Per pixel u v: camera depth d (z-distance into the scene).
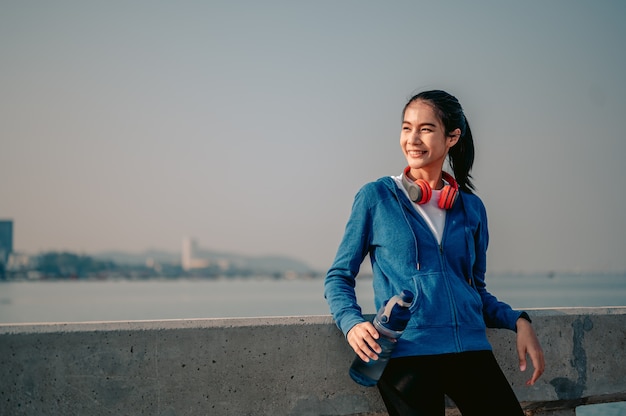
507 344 3.39
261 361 2.96
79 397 2.68
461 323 2.72
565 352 3.53
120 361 2.75
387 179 2.94
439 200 2.86
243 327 2.94
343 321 2.69
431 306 2.70
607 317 3.65
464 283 2.82
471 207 2.98
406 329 2.70
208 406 2.86
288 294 118.44
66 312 43.06
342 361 3.10
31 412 2.62
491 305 2.98
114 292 151.25
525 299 44.28
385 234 2.81
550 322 3.51
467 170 3.22
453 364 2.69
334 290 2.80
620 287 104.19
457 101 2.99
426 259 2.78
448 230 2.85
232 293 131.75
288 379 3.00
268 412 2.95
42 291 161.62
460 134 3.01
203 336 2.87
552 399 3.48
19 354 2.62
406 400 2.61
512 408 2.64
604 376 3.61
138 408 2.76
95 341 2.72
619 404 6.91
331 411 3.06
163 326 2.82
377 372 2.68
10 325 2.65
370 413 3.14
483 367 2.72
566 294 60.94
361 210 2.87
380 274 2.83
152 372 2.79
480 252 3.03
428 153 2.91
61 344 2.67
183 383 2.83
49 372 2.65
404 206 2.85
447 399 3.26
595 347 3.60
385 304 2.64
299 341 3.03
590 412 6.48
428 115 2.90
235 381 2.91
